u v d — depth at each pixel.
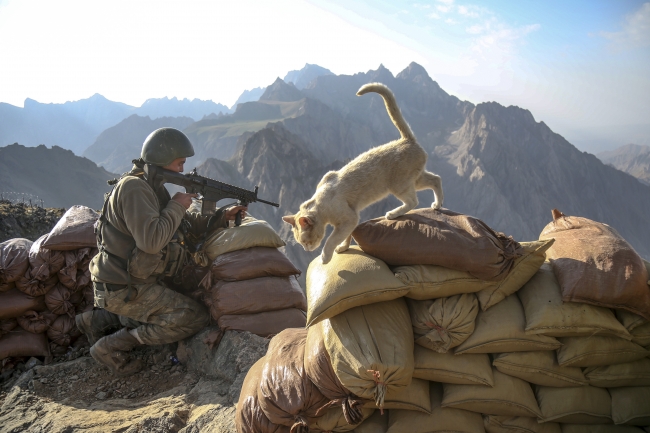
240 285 4.87
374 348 2.79
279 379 3.28
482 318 3.07
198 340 4.82
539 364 2.97
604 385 3.02
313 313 2.99
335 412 3.12
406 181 3.57
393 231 3.25
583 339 2.90
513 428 3.07
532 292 3.09
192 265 5.21
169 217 4.31
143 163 4.56
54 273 5.14
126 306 4.42
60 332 5.21
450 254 2.98
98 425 3.83
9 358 4.98
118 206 4.21
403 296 3.30
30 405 4.24
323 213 3.46
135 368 4.77
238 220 5.23
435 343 3.00
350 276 3.04
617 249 2.89
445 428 3.04
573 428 3.03
